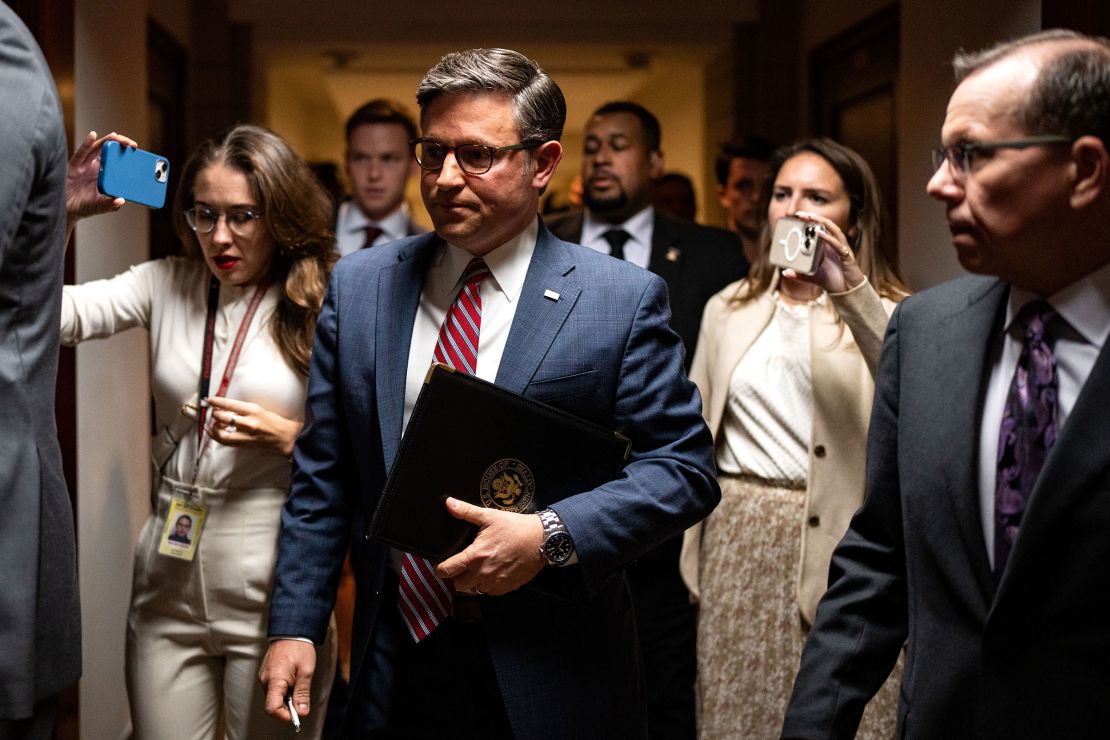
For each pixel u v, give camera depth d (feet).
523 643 5.82
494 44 19.36
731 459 8.71
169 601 7.53
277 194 7.48
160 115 15.79
